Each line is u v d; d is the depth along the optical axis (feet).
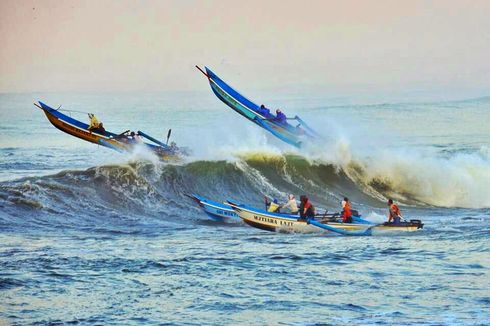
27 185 428.56
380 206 508.12
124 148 493.36
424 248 342.03
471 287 274.57
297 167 524.93
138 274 294.87
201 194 475.72
